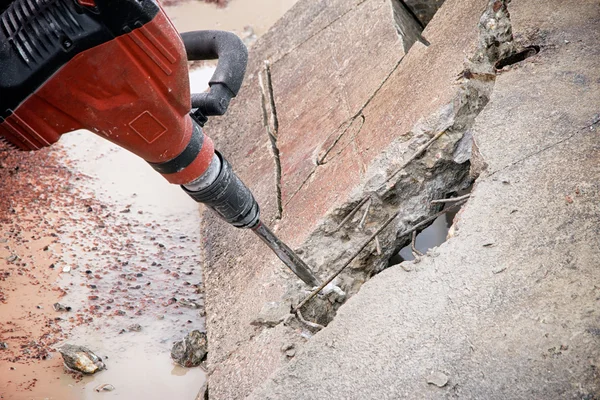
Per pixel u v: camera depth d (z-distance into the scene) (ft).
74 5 6.13
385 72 10.97
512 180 7.75
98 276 11.57
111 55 6.39
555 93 8.55
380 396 6.51
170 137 7.04
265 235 8.21
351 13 13.16
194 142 7.30
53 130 6.66
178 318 10.77
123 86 6.57
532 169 7.75
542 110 8.38
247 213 7.89
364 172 9.36
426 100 9.43
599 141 7.72
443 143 8.93
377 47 11.68
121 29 6.31
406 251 10.88
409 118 9.44
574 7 9.87
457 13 10.59
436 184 9.07
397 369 6.64
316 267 9.04
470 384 6.21
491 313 6.67
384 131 9.77
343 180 9.64
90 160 14.47
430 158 8.95
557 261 6.79
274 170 11.46
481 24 9.46
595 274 6.52
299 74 13.28
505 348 6.33
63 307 10.86
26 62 6.18
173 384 9.64
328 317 8.74
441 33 10.53
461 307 6.86
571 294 6.47
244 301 9.46
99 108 6.61
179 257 12.06
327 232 9.26
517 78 9.02
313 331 8.30
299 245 9.23
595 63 8.80
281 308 8.75
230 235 11.20
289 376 7.09
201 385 9.61
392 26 11.74
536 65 9.11
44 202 13.25
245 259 10.28
